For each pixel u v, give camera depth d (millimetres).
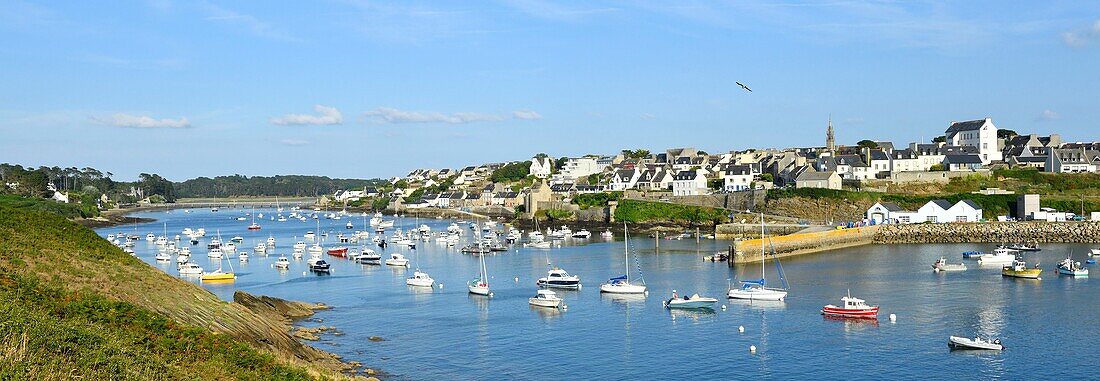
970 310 84062
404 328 80188
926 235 155750
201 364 50250
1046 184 191125
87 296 56625
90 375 41469
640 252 143500
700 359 68000
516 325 81188
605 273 116438
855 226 161500
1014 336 73125
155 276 74312
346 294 101312
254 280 116500
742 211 197375
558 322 82312
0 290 52750
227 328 65438
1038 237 151625
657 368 65812
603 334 77000
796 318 81812
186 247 174500
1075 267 108125
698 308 87438
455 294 99750
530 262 132250
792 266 119688
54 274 63156
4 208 80000
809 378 62531
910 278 106000
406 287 106188
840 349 70062
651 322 81500
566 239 175375
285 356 59406
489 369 66125
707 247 150000
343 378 56875
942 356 67438
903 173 195000
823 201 185875
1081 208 171750
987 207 174000
